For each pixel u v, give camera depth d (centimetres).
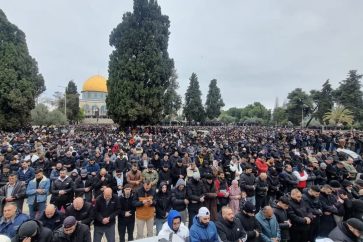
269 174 883
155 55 3391
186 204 695
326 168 1015
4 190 686
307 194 629
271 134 3212
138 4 3447
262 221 523
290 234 578
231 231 468
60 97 7025
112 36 3531
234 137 2559
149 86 3419
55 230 482
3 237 324
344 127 5459
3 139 1702
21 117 3331
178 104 5897
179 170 966
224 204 760
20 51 3347
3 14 3300
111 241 579
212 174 738
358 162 1302
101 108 9131
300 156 1228
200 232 436
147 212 645
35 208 715
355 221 431
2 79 3136
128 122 3381
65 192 734
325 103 6053
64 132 2945
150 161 1117
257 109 10094
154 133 3238
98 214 571
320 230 625
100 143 1683
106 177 819
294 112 6512
